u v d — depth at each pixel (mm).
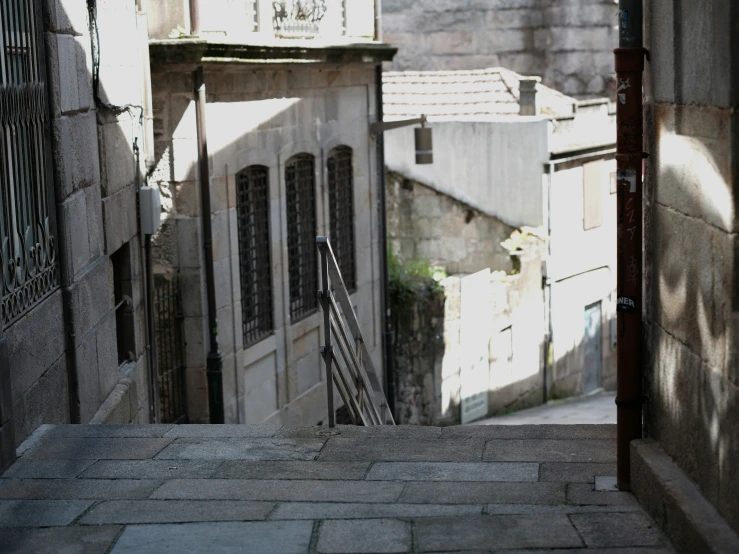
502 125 25172
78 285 9031
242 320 15578
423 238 26125
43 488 6305
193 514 5816
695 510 5062
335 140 18000
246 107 15422
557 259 25688
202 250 14578
